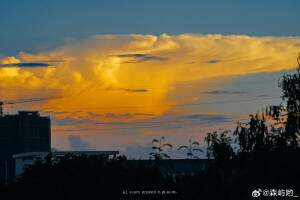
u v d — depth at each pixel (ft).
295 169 100.42
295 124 114.52
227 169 121.29
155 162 111.96
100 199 208.03
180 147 114.42
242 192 102.58
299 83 118.01
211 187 112.57
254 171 105.70
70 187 216.74
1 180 247.29
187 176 112.57
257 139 119.14
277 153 110.42
